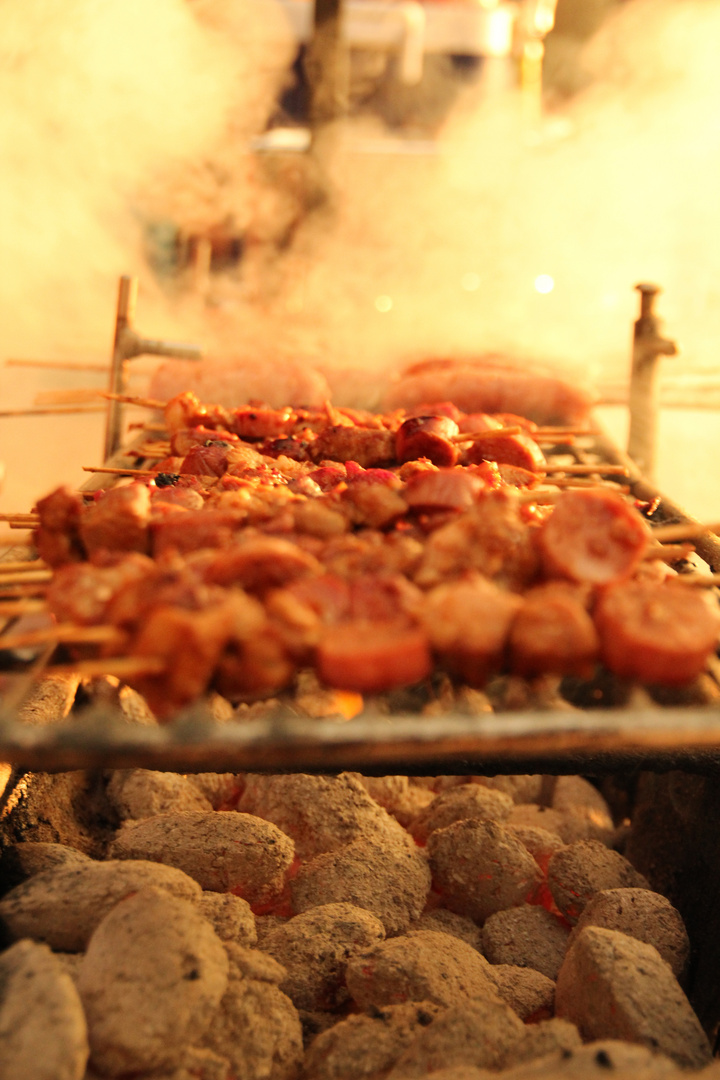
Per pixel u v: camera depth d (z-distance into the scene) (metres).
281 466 0.48
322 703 0.58
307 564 0.33
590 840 0.47
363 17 1.31
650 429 0.66
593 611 0.34
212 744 0.29
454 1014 0.36
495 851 0.46
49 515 0.38
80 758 0.32
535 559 0.35
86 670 0.31
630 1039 0.35
